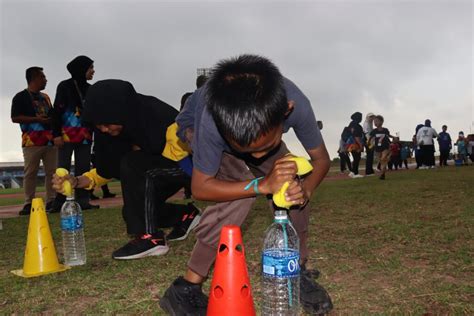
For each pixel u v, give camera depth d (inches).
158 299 93.3
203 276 84.1
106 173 131.2
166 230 181.0
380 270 109.7
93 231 183.0
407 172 538.3
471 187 294.5
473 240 137.5
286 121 74.4
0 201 432.5
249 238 157.8
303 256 87.2
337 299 90.0
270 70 64.7
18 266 128.6
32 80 256.5
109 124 114.7
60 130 243.3
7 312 89.2
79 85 246.4
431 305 84.7
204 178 76.1
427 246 132.6
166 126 123.3
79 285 105.6
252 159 82.0
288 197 69.3
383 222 175.9
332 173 634.2
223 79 64.6
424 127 652.7
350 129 486.9
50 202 264.4
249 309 69.9
